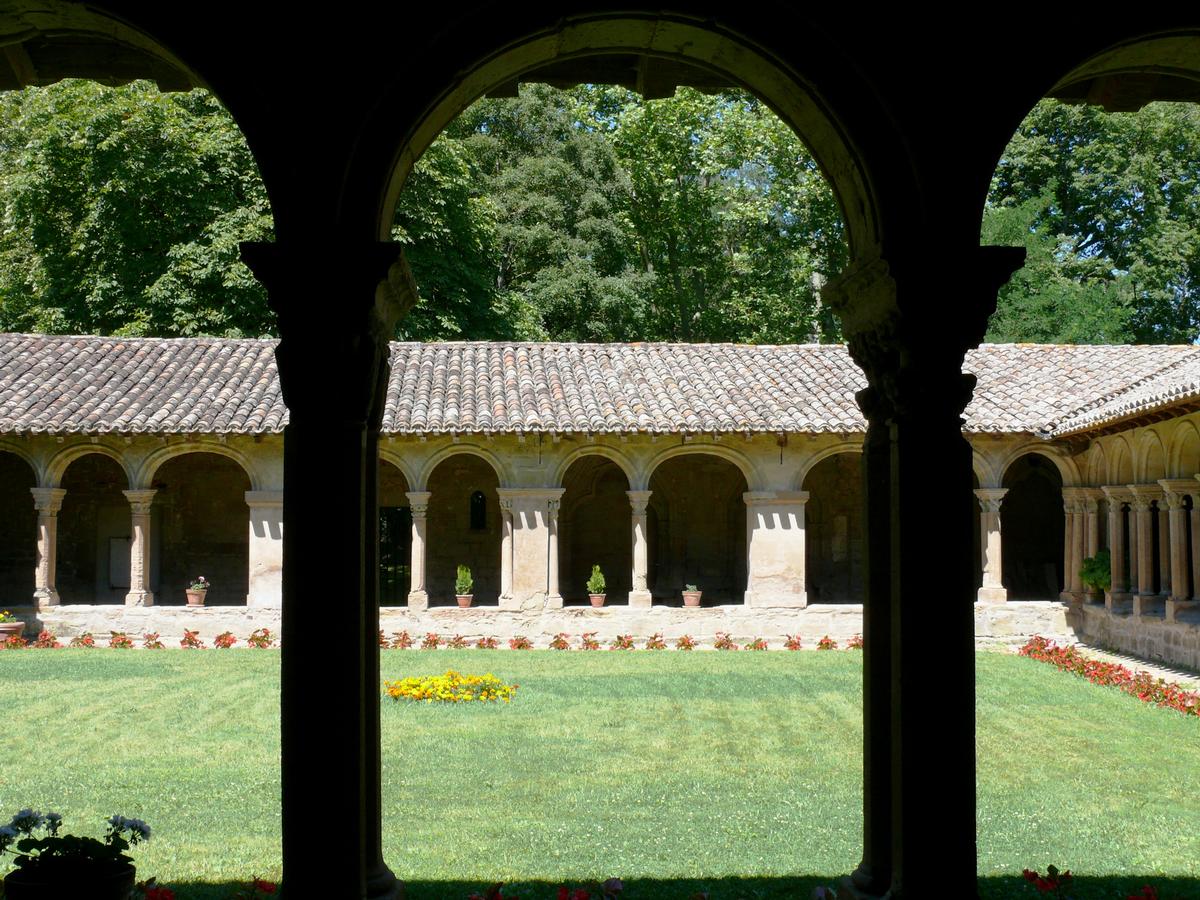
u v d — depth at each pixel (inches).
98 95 1053.8
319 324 196.7
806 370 885.8
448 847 321.4
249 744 459.2
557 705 552.7
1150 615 724.0
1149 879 291.6
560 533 973.2
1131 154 1299.2
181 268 1052.5
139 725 498.0
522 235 1279.5
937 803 204.5
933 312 203.3
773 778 407.8
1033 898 270.1
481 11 198.2
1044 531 994.7
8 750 448.5
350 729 199.9
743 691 596.7
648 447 825.5
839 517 982.4
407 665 693.3
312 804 196.9
